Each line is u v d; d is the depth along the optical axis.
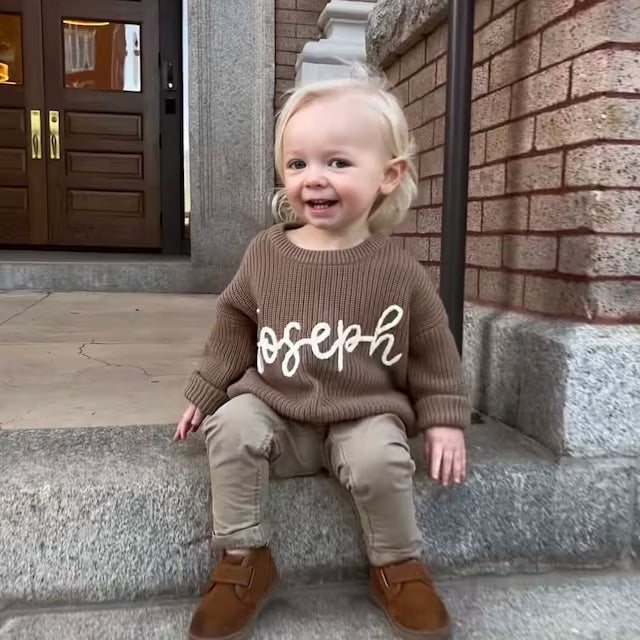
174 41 4.91
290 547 1.20
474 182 1.65
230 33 4.17
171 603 1.17
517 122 1.46
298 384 1.15
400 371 1.20
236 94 4.20
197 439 1.35
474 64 1.64
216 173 4.21
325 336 1.14
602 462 1.28
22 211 4.93
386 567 1.12
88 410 1.62
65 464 1.22
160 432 1.39
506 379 1.44
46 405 1.66
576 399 1.26
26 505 1.13
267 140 4.23
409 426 1.19
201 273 4.22
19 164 4.88
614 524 1.30
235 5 4.15
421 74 2.04
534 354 1.35
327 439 1.17
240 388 1.18
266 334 1.17
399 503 1.09
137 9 4.84
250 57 4.19
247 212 4.24
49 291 4.05
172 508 1.17
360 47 4.02
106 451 1.28
